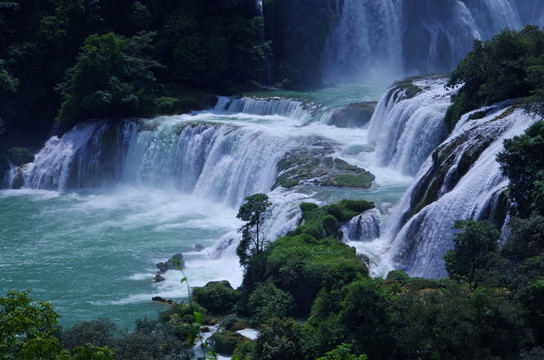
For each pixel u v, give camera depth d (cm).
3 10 9538
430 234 4803
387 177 6631
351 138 7725
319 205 5812
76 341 3691
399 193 6000
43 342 2194
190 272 5512
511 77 5588
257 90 10231
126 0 10444
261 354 3909
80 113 9019
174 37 10169
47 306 2383
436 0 11631
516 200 4159
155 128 8481
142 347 3756
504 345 3219
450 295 3434
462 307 3269
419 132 6500
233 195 7531
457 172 5100
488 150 4997
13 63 9294
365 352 3425
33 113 9600
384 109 7525
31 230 6738
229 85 10138
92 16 10088
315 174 6644
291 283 4653
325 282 4338
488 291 3341
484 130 5191
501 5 11919
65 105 9088
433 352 3247
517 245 3681
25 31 9569
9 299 2311
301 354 3878
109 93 8781
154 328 4191
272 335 3941
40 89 9519
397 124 6969
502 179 4531
